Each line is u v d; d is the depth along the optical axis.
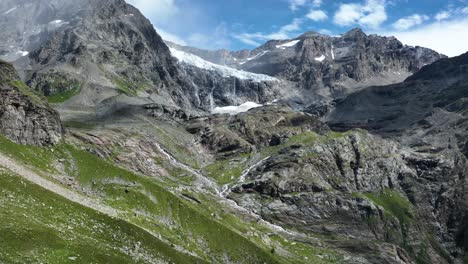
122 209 191.50
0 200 120.94
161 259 141.62
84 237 124.94
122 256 125.88
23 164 177.62
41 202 132.62
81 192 185.75
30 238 106.31
